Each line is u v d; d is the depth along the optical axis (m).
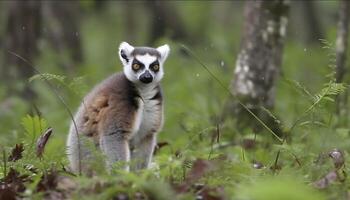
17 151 10.23
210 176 8.88
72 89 11.14
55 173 9.04
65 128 17.36
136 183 8.29
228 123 14.99
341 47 15.94
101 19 31.05
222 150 13.20
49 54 23.48
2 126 17.89
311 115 10.63
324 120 12.30
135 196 8.45
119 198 8.41
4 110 18.64
